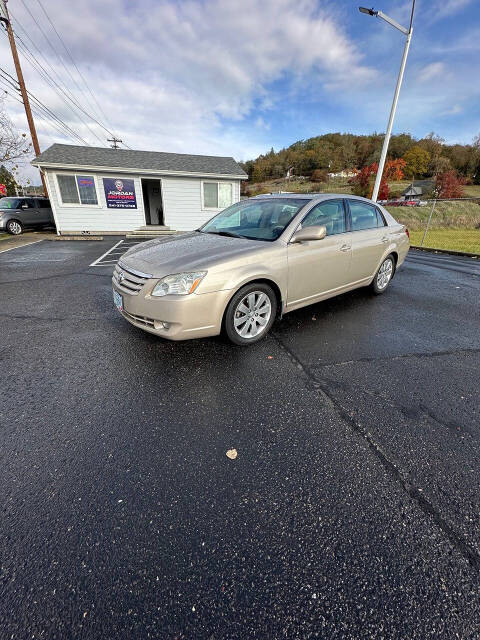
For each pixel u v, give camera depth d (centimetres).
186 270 251
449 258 823
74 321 361
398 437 190
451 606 110
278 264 292
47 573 118
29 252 848
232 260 266
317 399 224
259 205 370
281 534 134
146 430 192
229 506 146
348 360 279
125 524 136
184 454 175
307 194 364
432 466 170
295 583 117
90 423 197
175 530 134
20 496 148
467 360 285
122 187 1302
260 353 287
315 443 184
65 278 561
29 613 107
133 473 162
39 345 300
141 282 258
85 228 1309
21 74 1409
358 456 175
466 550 129
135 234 1300
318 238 289
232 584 116
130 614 107
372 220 416
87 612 107
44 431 189
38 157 1212
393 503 149
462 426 200
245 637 102
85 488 153
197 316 254
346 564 123
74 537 131
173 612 108
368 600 112
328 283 354
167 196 1366
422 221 1886
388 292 487
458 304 439
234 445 182
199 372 255
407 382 247
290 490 154
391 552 128
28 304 419
